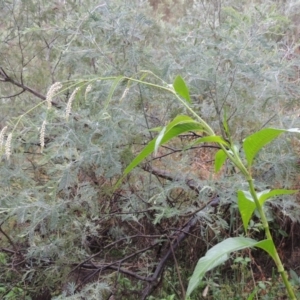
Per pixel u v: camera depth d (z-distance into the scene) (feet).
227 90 8.89
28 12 11.11
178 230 9.38
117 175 8.94
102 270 9.80
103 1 9.23
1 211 8.52
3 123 11.26
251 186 4.09
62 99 10.21
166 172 9.38
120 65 8.87
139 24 9.04
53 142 8.46
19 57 11.43
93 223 8.80
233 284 10.66
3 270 10.03
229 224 10.50
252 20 8.96
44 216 8.25
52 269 9.23
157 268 9.74
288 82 9.25
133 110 8.87
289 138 8.93
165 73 8.77
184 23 10.56
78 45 9.78
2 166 8.86
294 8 11.39
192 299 10.44
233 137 9.33
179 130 4.29
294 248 11.14
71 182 8.14
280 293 10.15
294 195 9.61
